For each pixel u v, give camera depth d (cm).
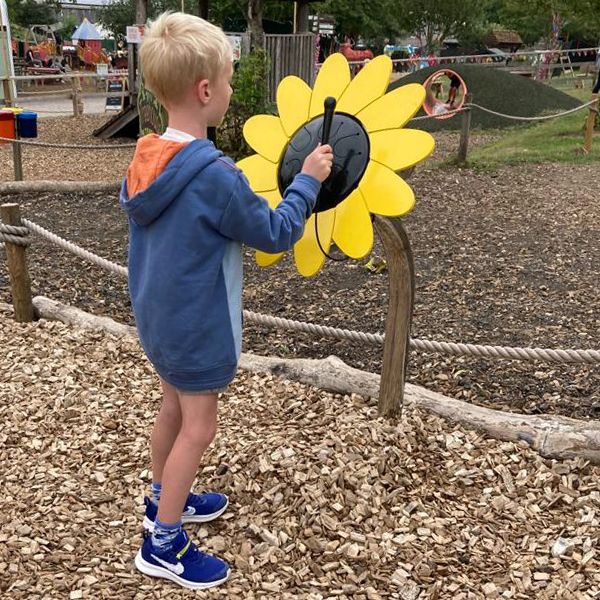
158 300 216
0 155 1193
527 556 262
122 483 302
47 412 362
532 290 563
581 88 2445
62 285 585
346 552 261
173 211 210
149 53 208
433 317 509
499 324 495
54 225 768
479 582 249
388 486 296
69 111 1850
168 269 212
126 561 256
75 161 1166
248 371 402
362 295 558
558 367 424
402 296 318
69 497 292
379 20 4178
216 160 208
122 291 578
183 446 232
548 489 297
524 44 5138
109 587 243
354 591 244
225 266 218
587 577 250
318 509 280
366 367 439
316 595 242
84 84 2997
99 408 366
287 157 272
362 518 278
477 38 4753
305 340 478
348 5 4000
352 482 292
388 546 265
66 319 485
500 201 864
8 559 255
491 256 652
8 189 888
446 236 718
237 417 352
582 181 974
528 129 1519
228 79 219
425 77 1773
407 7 3950
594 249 673
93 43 3788
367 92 269
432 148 247
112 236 728
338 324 504
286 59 1641
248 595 242
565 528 275
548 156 1147
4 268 620
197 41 206
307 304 543
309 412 354
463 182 976
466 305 533
